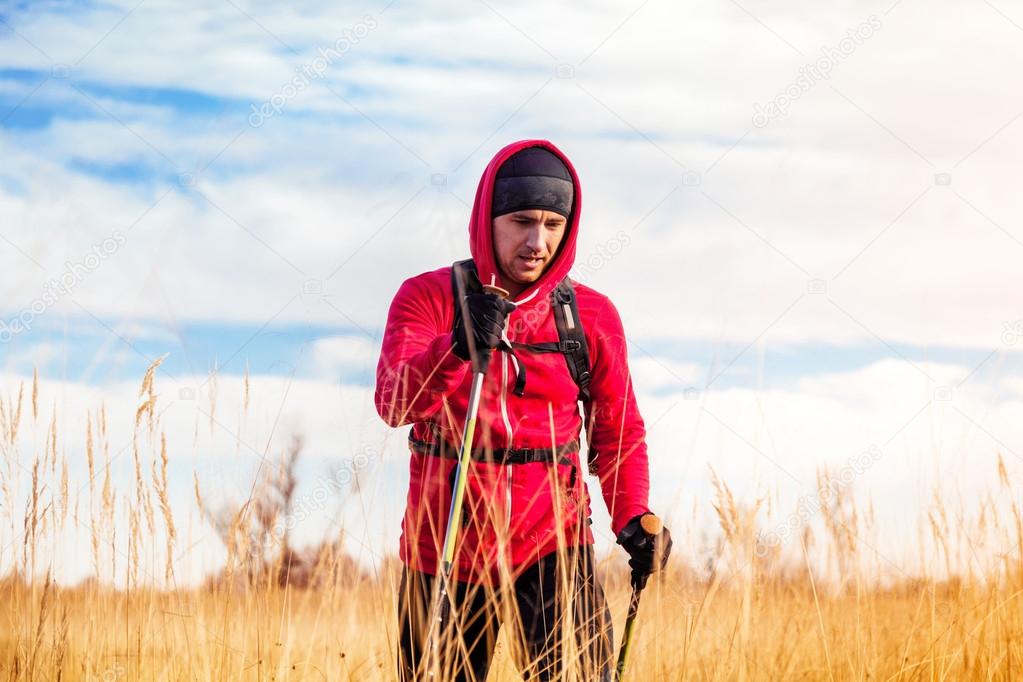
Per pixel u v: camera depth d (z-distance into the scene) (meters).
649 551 3.17
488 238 3.31
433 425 3.24
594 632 3.13
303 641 3.54
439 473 3.19
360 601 3.52
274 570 3.53
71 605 3.76
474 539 3.16
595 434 3.41
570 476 3.27
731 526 3.50
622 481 3.33
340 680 3.41
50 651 3.66
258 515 3.50
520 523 3.16
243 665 3.53
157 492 3.67
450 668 3.09
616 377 3.38
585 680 3.02
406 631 3.27
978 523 4.21
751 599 3.66
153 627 3.68
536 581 3.21
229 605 3.56
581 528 3.25
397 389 3.12
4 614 3.71
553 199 3.28
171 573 3.67
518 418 3.20
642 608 3.57
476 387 3.02
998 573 4.21
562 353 3.28
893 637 4.25
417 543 3.20
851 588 4.17
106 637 3.71
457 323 3.03
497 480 3.15
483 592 3.23
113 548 3.73
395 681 3.36
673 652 3.52
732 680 3.59
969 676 4.04
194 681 3.56
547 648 3.11
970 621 4.17
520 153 3.34
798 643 4.00
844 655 4.02
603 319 3.39
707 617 3.56
